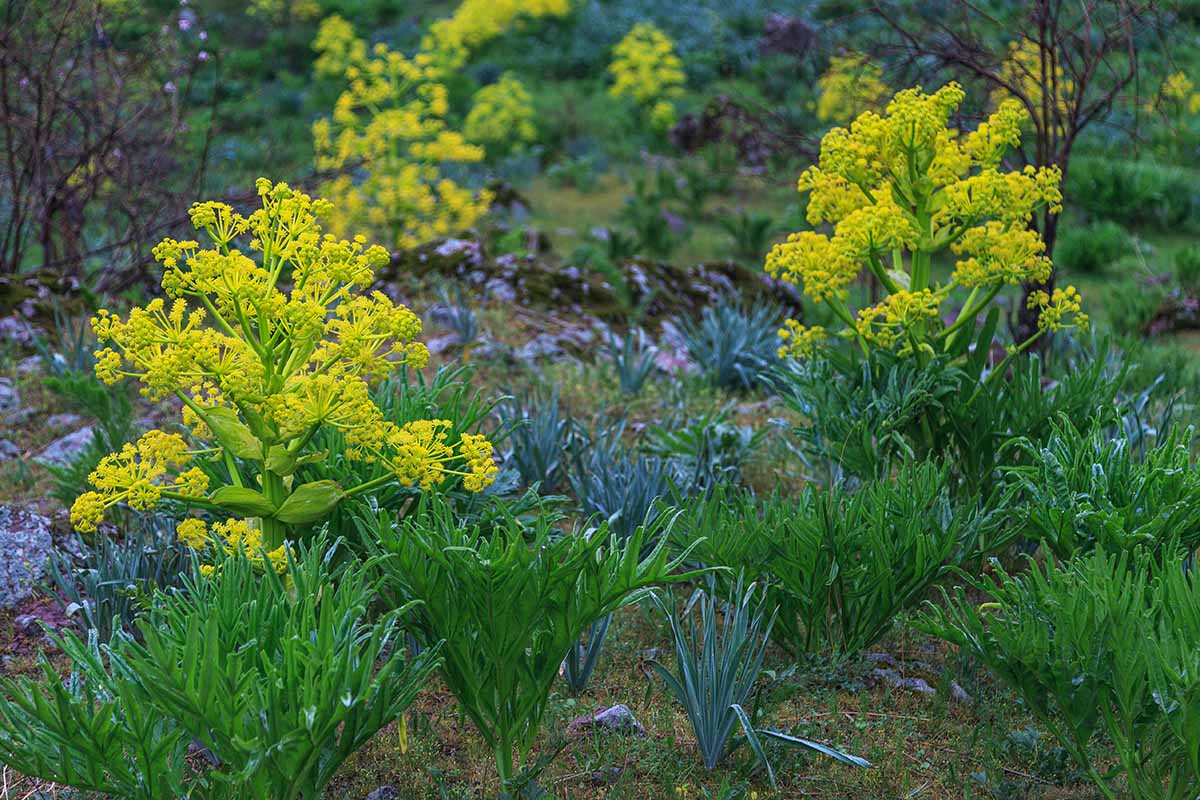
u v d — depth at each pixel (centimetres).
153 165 970
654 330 902
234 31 2734
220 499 341
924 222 495
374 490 396
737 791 334
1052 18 713
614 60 2734
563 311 895
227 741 279
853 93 964
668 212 1683
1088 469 405
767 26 2448
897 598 412
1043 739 376
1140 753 326
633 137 2222
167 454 338
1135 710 314
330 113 2202
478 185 1778
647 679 413
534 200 1822
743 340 781
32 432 631
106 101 950
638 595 330
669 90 2312
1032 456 455
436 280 906
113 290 875
